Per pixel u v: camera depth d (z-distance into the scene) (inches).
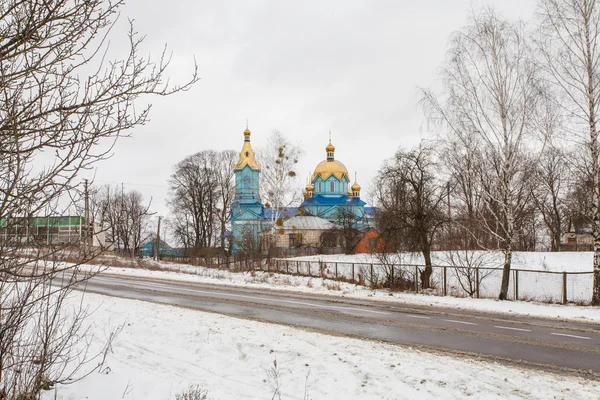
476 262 980.6
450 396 282.0
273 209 1694.1
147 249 2888.8
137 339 442.6
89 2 183.5
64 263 208.4
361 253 2175.2
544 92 781.3
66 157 181.3
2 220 175.8
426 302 780.0
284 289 981.2
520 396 281.3
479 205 996.6
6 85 175.8
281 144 1694.1
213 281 1171.9
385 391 293.3
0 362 215.3
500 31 819.4
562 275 861.2
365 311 659.4
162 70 202.7
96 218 209.6
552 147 806.5
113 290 916.0
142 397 279.4
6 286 225.9
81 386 290.0
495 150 833.5
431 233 1037.8
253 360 370.9
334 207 3198.8
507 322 571.2
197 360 375.9
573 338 469.7
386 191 1127.6
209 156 2630.4
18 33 173.6
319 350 390.3
